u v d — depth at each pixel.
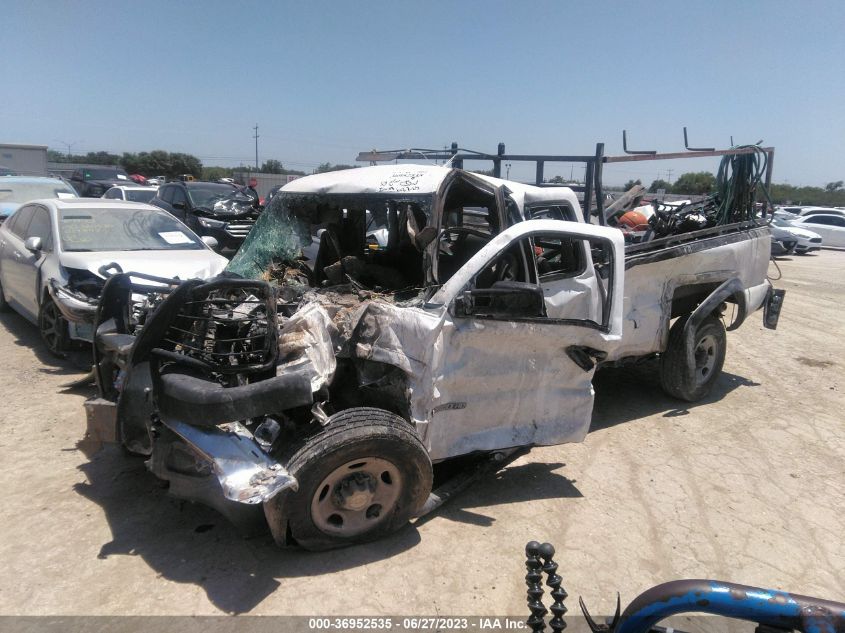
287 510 2.93
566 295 4.29
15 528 3.40
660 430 5.34
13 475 3.98
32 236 7.22
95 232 6.84
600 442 5.03
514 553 3.39
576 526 3.73
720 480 4.43
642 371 7.09
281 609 2.84
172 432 3.11
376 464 3.13
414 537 3.48
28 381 5.69
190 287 3.13
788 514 4.00
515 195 4.07
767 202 6.67
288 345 3.13
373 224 4.66
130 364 3.21
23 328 7.61
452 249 4.37
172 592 2.93
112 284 3.87
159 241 7.12
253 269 4.71
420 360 3.28
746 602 1.70
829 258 22.58
